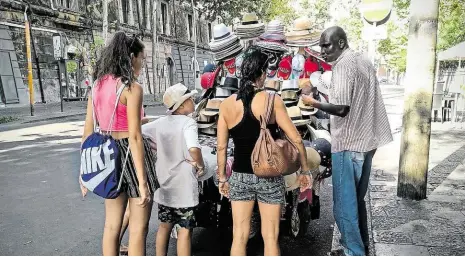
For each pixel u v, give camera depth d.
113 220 3.14
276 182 3.00
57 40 20.44
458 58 12.93
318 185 4.37
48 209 5.45
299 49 5.00
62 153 9.18
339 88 3.36
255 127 2.95
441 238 4.00
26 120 15.59
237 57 4.38
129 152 2.96
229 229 4.45
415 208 4.90
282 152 2.86
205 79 4.63
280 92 4.26
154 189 3.11
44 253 4.10
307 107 4.21
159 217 3.51
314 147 4.14
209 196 3.84
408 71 5.11
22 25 22.44
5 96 21.02
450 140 9.98
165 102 3.42
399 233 4.14
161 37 37.28
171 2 39.31
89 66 26.77
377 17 7.43
